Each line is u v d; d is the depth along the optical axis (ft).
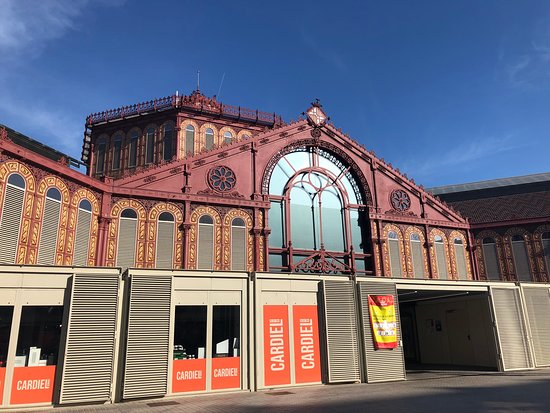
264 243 80.23
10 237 55.52
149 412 39.17
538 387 49.32
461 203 118.62
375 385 56.03
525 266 98.27
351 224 90.48
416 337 92.89
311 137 90.94
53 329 45.29
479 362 77.00
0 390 42.14
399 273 90.89
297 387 55.01
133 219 72.38
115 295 47.88
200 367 50.83
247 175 82.89
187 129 104.83
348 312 60.80
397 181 97.09
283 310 57.31
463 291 74.23
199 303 52.90
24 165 58.59
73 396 43.52
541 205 106.63
